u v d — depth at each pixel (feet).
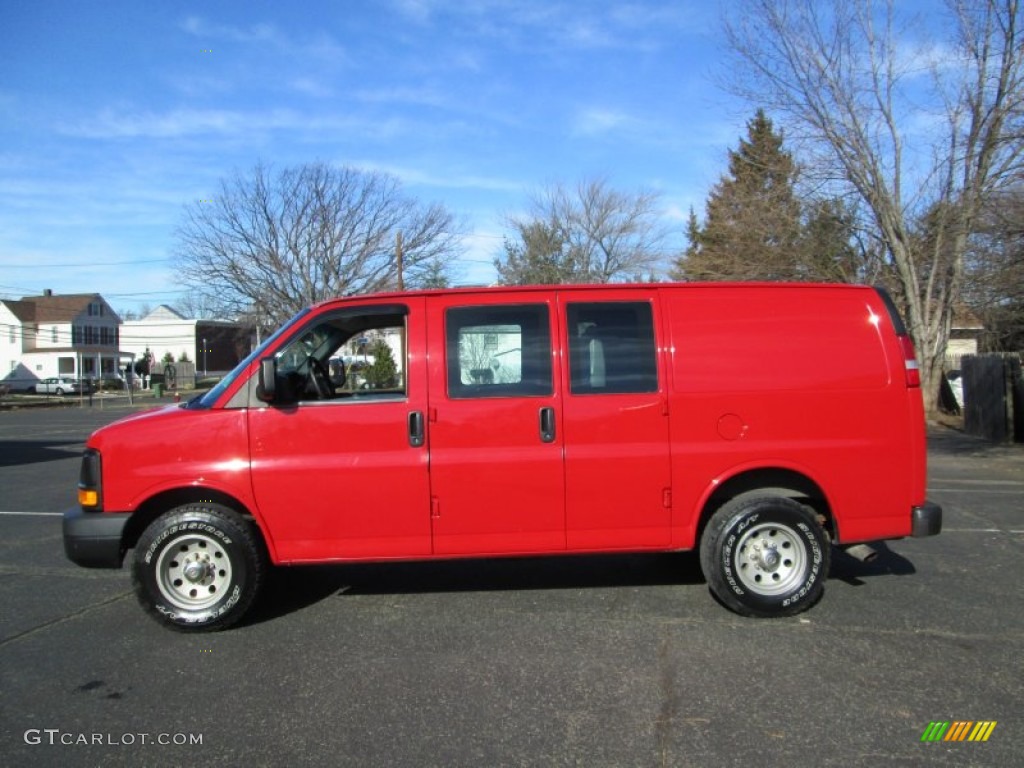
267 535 15.16
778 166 66.59
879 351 15.89
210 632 15.19
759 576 15.51
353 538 15.28
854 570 18.93
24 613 16.62
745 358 15.67
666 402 15.46
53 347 228.02
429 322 15.58
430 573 19.06
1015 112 46.52
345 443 15.21
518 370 15.52
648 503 15.47
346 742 10.85
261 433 15.15
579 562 19.93
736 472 15.51
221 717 11.64
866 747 10.52
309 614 16.19
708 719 11.32
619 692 12.24
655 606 16.33
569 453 15.34
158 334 252.83
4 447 57.52
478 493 15.28
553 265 135.64
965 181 53.62
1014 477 34.81
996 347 69.31
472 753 10.52
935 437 51.70
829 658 13.43
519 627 15.17
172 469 15.02
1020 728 10.98
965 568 19.07
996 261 47.73
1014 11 48.73
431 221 105.29
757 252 69.46
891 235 62.54
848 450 15.61
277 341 15.57
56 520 27.48
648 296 15.81
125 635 15.17
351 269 102.42
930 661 13.28
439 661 13.57
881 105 60.39
